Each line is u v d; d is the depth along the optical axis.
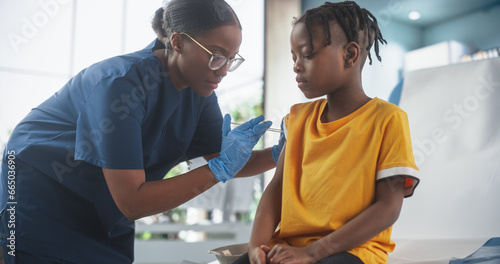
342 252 0.72
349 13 0.82
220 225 4.03
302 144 0.87
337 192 0.77
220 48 1.03
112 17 4.36
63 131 1.13
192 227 3.99
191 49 1.04
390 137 0.76
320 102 0.91
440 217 1.29
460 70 1.48
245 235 4.05
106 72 1.07
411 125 1.47
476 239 1.09
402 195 0.76
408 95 1.55
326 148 0.81
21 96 4.10
